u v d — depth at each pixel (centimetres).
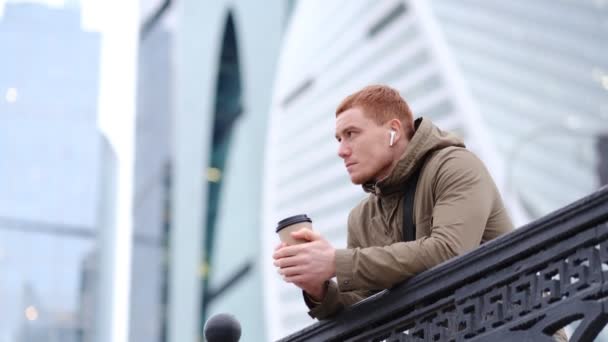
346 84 6009
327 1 6322
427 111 5872
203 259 6431
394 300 298
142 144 6906
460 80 5847
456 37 6031
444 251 297
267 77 6431
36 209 6700
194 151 6638
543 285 256
